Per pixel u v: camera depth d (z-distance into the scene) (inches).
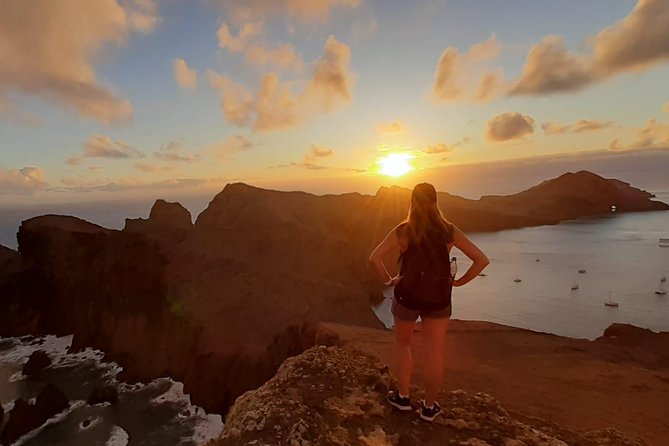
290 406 190.1
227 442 173.0
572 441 222.4
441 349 189.6
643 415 335.0
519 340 599.5
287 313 1441.9
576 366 470.3
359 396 212.1
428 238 179.5
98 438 1008.9
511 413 249.0
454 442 185.0
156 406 1144.8
